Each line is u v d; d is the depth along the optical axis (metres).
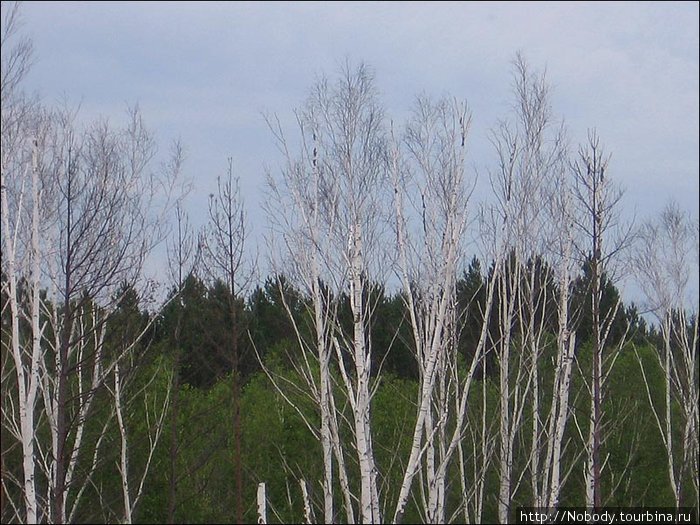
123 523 27.06
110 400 27.92
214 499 29.88
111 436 30.45
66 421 28.31
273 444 30.75
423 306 26.23
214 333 31.44
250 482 30.42
